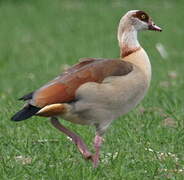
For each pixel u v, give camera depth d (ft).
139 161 44.78
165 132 52.13
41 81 82.02
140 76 43.09
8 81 83.61
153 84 76.28
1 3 156.76
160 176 42.27
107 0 160.97
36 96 40.06
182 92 71.61
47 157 45.42
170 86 75.15
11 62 98.73
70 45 114.52
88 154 42.45
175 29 131.34
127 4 156.76
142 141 49.80
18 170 42.50
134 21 45.98
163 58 101.50
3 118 56.08
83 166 42.98
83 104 40.96
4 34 125.08
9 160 44.70
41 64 96.43
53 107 39.99
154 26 46.47
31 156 46.16
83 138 50.42
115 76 41.70
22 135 51.24
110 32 127.85
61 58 101.24
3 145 48.98
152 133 51.90
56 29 130.93
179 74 87.15
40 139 50.29
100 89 41.06
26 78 85.35
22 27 132.46
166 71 89.40
